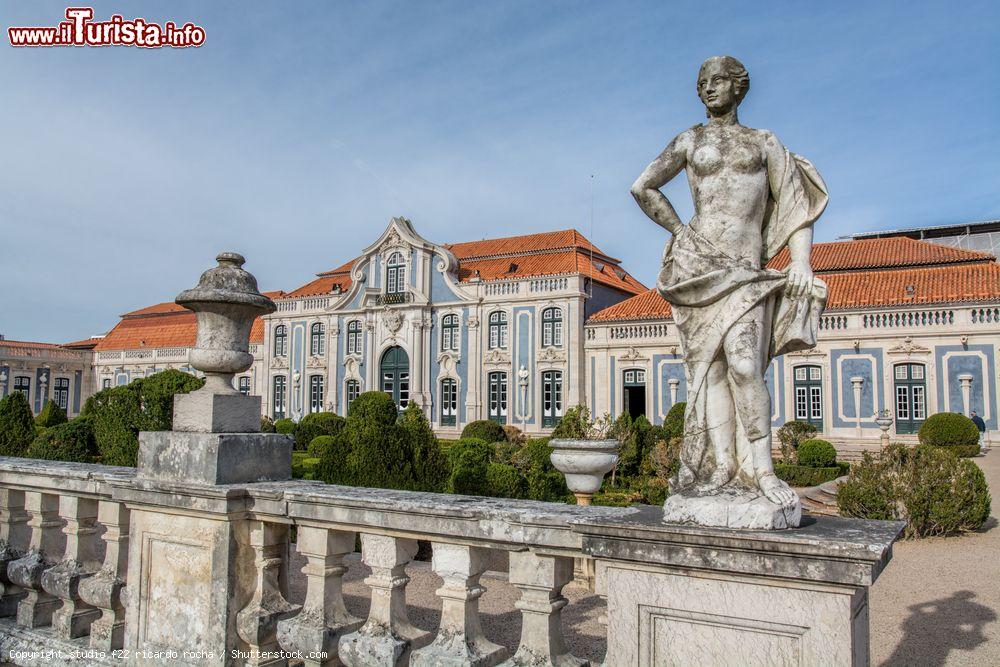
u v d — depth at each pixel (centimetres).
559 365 3434
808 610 245
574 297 3412
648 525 269
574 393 3372
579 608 656
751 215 291
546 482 983
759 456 279
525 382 3506
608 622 281
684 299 292
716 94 299
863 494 1055
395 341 3891
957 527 1034
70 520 467
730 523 263
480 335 3659
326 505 357
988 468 1767
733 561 253
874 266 2880
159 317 5159
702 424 291
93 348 5362
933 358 2495
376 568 351
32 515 504
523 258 3831
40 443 1408
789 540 241
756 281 283
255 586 387
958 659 560
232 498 375
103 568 445
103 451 1384
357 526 351
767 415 281
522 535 310
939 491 1020
